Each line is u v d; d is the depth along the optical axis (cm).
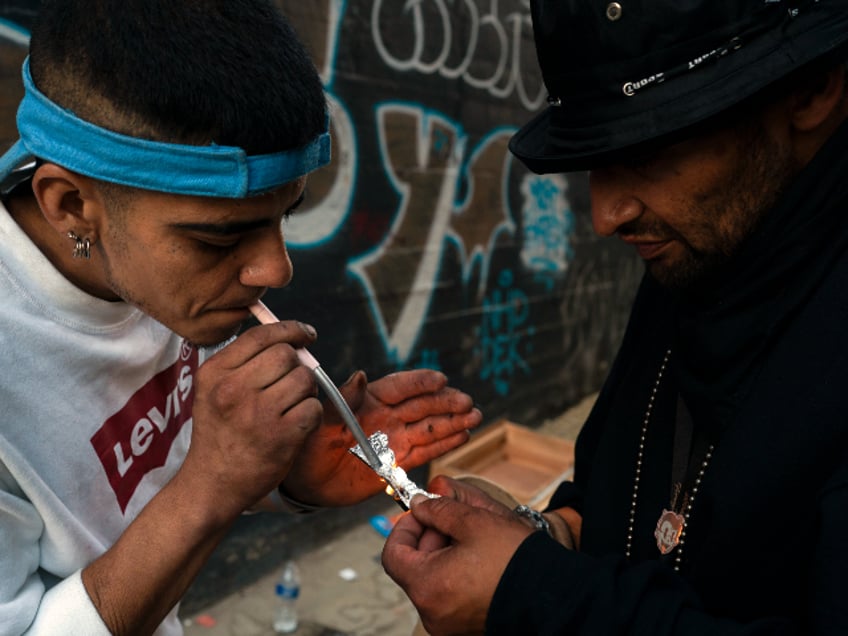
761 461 74
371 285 317
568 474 254
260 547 296
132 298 83
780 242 77
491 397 420
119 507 101
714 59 70
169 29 68
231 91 68
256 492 83
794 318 77
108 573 82
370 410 107
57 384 88
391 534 85
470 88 354
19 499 83
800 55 68
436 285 356
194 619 264
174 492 83
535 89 405
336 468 111
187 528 81
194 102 68
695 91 70
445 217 354
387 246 321
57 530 88
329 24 273
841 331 71
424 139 331
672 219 77
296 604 276
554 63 78
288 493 115
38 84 75
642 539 93
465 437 108
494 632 74
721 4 69
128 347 97
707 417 85
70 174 75
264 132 71
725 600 78
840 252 75
